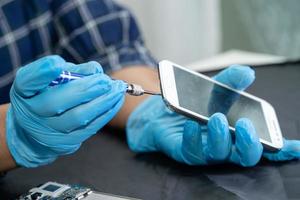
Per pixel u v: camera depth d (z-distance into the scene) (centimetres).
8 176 53
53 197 44
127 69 77
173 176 50
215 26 135
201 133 49
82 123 43
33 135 44
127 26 84
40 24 82
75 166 55
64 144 45
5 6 79
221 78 55
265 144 48
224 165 51
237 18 140
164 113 58
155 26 131
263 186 46
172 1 127
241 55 106
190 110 47
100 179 51
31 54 83
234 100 53
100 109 44
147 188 48
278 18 132
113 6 86
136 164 55
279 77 80
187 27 132
